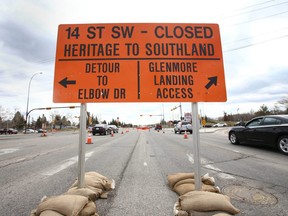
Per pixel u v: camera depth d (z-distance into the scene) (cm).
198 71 327
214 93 320
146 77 327
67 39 338
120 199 326
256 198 326
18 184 411
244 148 949
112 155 790
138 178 449
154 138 1802
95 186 336
